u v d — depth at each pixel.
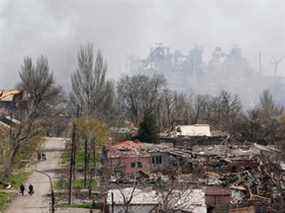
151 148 132.50
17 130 125.94
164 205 73.19
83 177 120.00
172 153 128.25
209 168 118.88
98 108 151.50
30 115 131.75
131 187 90.75
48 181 116.31
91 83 151.38
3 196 102.12
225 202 84.56
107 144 139.38
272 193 92.06
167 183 92.19
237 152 133.50
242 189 94.00
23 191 103.50
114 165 121.06
